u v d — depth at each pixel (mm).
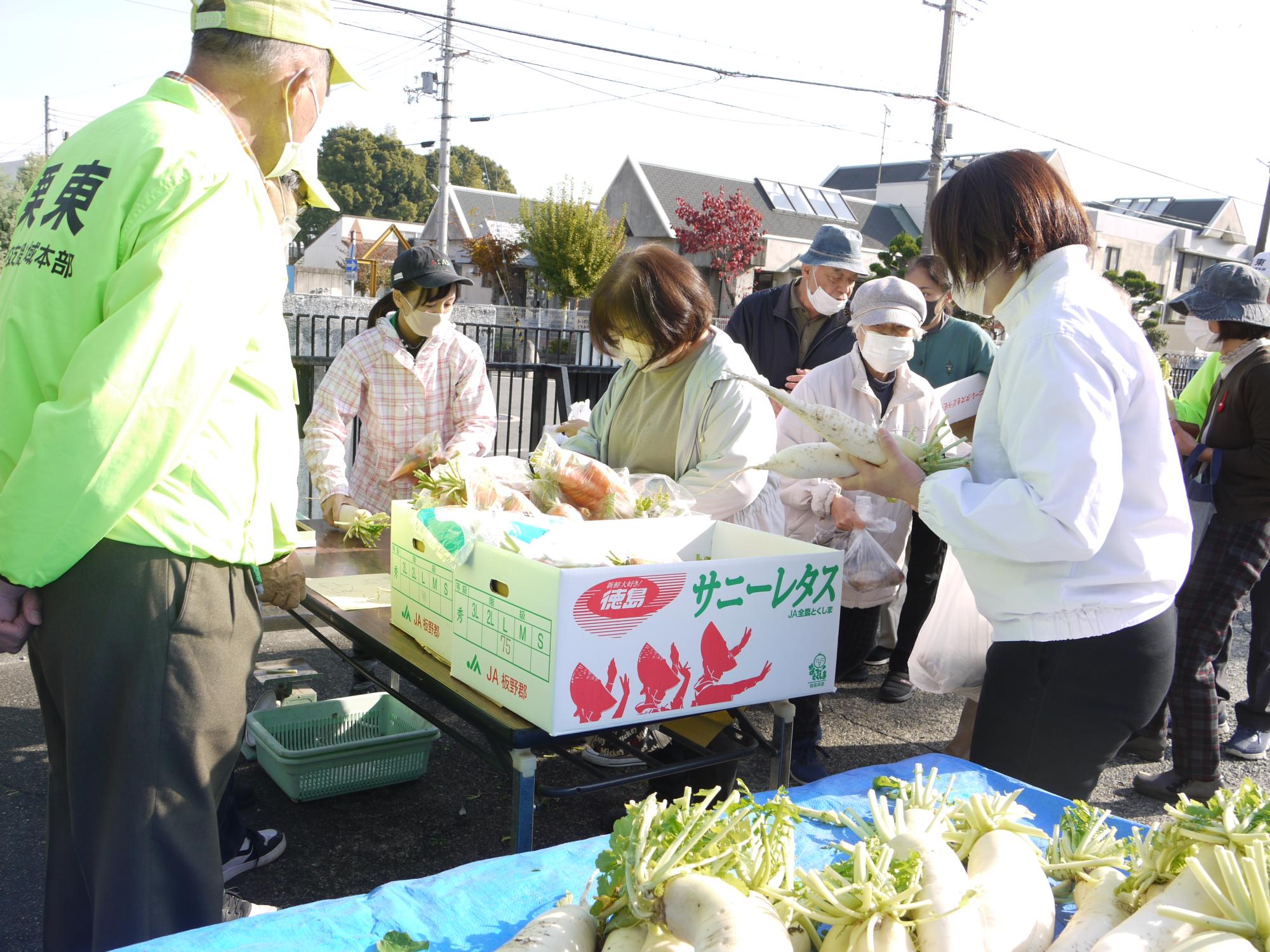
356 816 3158
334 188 61562
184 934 1224
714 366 2660
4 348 1573
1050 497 1630
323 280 32875
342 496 3301
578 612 1669
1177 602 3688
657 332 2562
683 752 2541
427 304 3652
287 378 1800
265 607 3318
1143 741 4070
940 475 1837
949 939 1020
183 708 1638
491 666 1857
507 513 2090
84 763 1627
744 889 1094
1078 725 1836
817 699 3434
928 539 4293
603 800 3344
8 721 3684
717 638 1854
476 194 44750
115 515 1490
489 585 1853
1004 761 1920
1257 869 1041
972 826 1327
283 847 2871
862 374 3609
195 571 1634
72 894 1839
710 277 32438
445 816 3201
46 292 1537
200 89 1671
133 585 1572
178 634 1622
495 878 1388
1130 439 1757
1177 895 1102
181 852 1660
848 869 1100
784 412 3666
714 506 2604
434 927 1268
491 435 3895
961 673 2438
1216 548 3586
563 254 27562
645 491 2523
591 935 1097
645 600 1745
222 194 1573
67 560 1500
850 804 1591
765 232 35469
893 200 42312
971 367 4480
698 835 1102
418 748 3297
